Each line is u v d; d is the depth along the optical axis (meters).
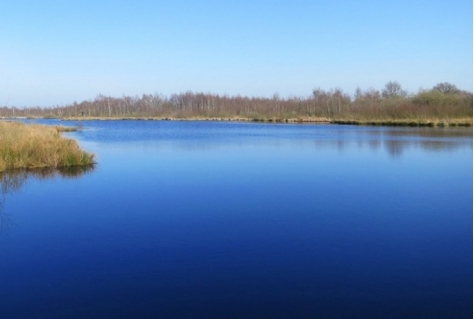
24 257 8.27
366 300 6.50
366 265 7.88
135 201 12.84
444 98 59.12
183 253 8.48
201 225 10.45
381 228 10.18
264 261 8.06
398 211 11.79
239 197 13.48
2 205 12.38
